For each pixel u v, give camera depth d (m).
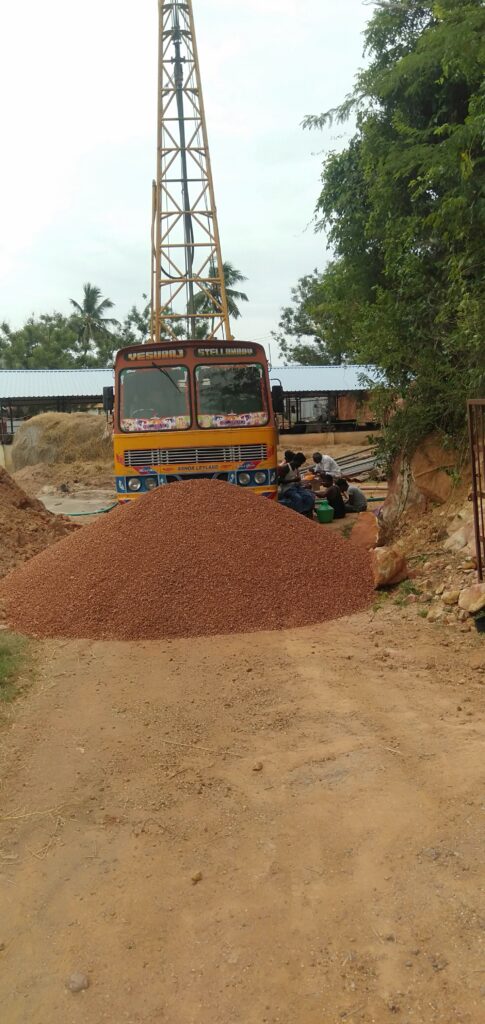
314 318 15.52
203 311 43.91
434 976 2.46
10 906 2.97
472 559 7.36
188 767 4.05
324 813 3.49
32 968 2.62
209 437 10.57
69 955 2.68
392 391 10.21
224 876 3.08
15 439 30.05
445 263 9.05
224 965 2.58
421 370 9.58
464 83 9.23
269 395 10.77
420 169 8.80
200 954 2.64
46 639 6.66
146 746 4.34
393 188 9.77
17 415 38.06
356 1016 2.33
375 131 10.32
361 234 12.05
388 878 2.97
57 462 28.62
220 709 4.87
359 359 10.91
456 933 2.63
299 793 3.70
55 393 34.94
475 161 7.29
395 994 2.40
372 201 10.59
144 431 10.59
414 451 9.93
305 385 35.56
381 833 3.28
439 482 9.48
